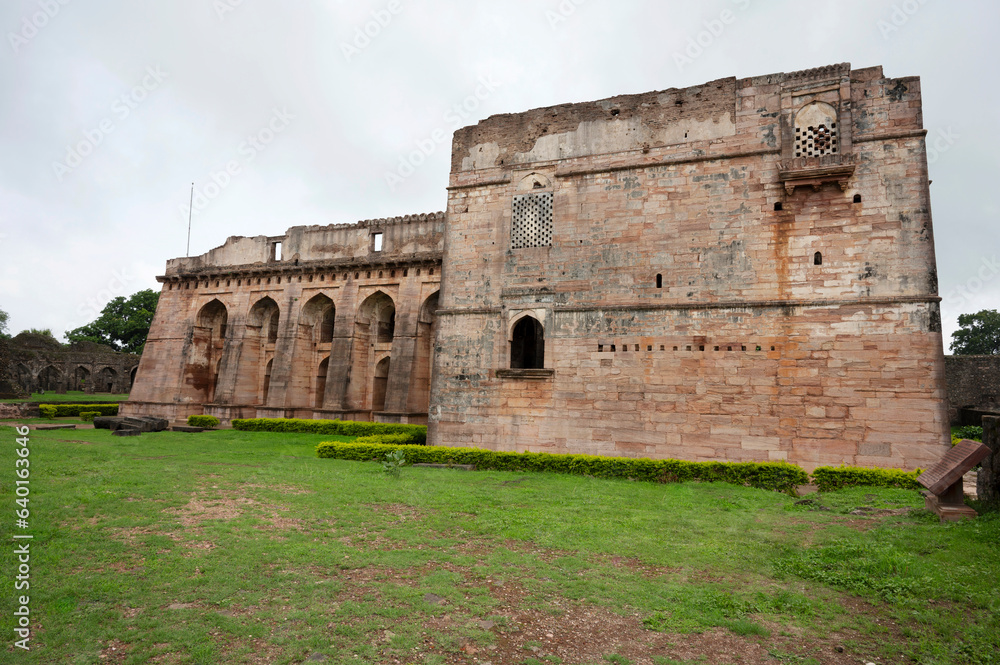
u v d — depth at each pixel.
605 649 6.13
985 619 6.59
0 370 43.88
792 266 17.64
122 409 40.75
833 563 8.60
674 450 18.23
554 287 20.64
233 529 10.05
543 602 7.28
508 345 21.03
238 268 39.56
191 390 40.19
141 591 7.18
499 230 21.92
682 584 7.96
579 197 20.78
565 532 10.43
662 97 20.09
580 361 19.86
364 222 37.34
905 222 16.59
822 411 16.77
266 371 39.69
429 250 34.84
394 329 35.62
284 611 6.75
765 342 17.66
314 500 12.57
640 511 12.38
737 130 18.84
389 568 8.34
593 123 21.06
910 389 15.97
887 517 11.48
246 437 28.67
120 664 5.54
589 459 17.89
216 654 5.70
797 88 18.22
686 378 18.41
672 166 19.55
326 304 38.81
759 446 17.30
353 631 6.30
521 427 20.36
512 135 22.36
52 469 14.94
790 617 6.93
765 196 18.22
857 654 6.08
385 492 13.62
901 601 7.20
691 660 5.92
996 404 34.66
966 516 10.58
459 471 18.11
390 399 33.00
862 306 16.73
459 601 7.22
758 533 10.50
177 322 41.47
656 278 19.28
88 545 8.78
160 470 15.96
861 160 17.22
